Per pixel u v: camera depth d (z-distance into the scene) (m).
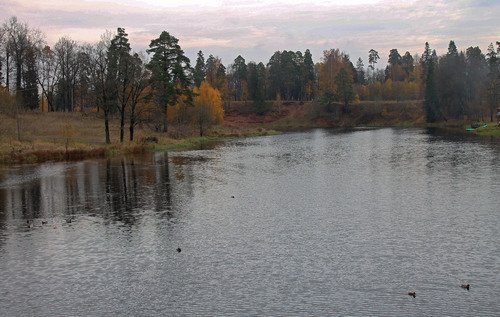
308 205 30.27
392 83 171.50
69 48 104.81
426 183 36.88
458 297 16.45
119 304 16.47
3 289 17.73
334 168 46.62
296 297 16.70
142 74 68.44
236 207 29.95
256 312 15.71
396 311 15.59
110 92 67.94
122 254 21.27
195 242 22.81
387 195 32.84
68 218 27.61
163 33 84.12
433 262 19.61
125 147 61.75
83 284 18.12
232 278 18.42
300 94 180.25
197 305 16.28
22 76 102.19
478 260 19.72
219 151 65.12
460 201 30.34
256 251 21.38
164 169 46.84
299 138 91.31
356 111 151.50
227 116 158.38
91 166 49.00
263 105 160.25
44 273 19.19
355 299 16.47
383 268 19.09
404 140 78.44
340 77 152.00
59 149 55.88
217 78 165.75
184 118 90.56
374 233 23.80
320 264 19.66
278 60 181.88
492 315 15.20
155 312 15.87
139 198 32.97
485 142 69.88
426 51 199.50
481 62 137.00
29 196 33.88
